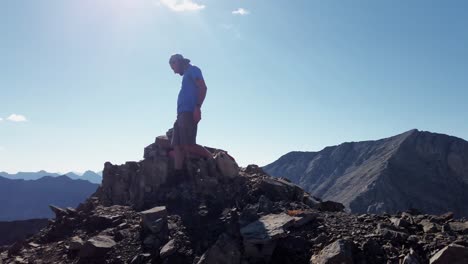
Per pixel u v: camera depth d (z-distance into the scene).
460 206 95.31
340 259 7.04
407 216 9.41
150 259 8.54
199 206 10.42
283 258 7.82
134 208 11.45
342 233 8.15
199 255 8.41
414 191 99.31
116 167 13.29
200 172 11.62
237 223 9.00
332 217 9.26
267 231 8.22
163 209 9.86
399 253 7.27
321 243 7.84
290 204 10.17
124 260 8.66
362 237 7.89
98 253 8.92
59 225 11.25
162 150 12.72
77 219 11.41
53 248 10.05
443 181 104.31
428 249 7.23
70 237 10.51
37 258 9.73
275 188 11.03
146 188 11.92
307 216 8.80
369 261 7.25
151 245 8.95
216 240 8.71
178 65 11.29
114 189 12.73
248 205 10.09
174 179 12.04
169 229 9.39
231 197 10.84
